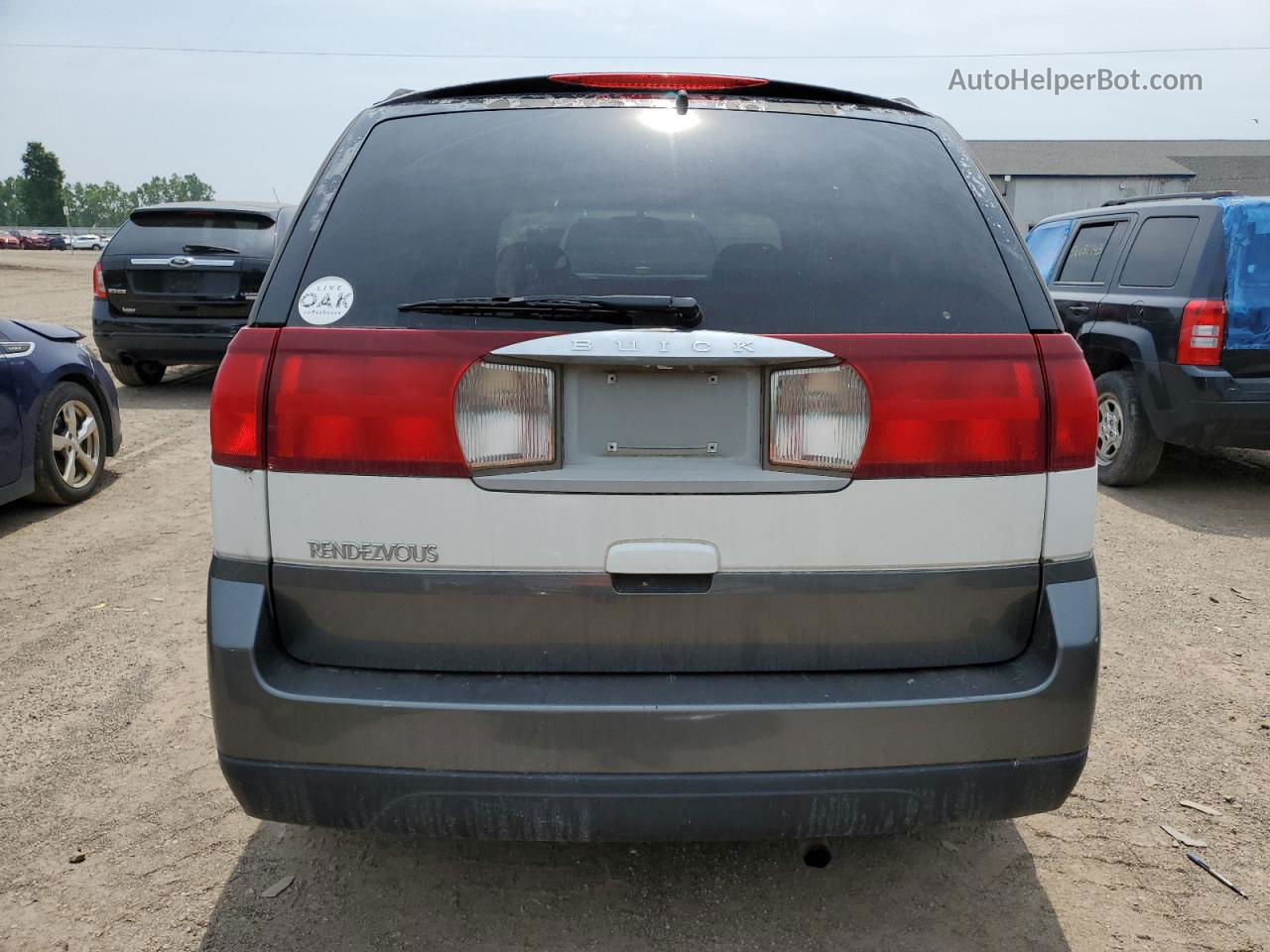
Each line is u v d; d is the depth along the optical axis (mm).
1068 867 2646
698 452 2012
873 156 2299
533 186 2186
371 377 1969
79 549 5258
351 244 2102
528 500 1968
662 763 1951
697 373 2004
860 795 1988
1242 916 2453
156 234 9344
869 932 2379
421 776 1959
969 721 1985
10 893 2514
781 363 1989
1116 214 7113
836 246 2107
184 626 4242
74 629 4207
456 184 2193
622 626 2004
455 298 2037
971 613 2051
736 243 2105
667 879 2574
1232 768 3160
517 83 2400
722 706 1938
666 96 2385
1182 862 2674
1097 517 6074
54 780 3043
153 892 2525
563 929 2383
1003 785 2025
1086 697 2041
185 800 2939
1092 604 2068
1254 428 5930
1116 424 6742
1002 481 2025
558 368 1989
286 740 1971
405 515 1977
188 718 3441
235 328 9305
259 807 2023
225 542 2035
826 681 2008
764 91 2434
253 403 1994
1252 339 5895
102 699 3576
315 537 1995
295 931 2379
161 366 10594
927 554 2016
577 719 1932
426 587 1988
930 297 2062
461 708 1934
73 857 2662
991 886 2562
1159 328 6219
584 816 1979
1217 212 5996
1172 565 5148
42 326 6129
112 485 6586
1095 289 7031
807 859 2658
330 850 2695
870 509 1998
